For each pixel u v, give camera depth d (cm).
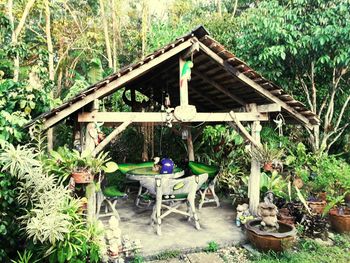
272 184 639
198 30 456
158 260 439
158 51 451
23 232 377
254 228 468
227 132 863
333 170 682
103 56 1456
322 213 546
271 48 725
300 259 430
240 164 799
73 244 346
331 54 762
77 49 1447
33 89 524
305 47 744
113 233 417
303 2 753
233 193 743
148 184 535
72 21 1454
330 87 868
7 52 628
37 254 362
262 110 567
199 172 675
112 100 1001
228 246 484
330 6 750
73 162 426
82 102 431
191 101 811
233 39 1022
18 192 386
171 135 986
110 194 567
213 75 576
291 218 534
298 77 863
